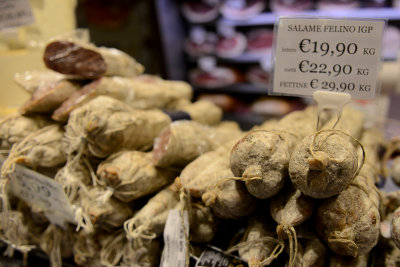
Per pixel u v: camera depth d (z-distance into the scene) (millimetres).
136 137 609
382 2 1372
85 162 602
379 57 489
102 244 616
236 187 496
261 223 517
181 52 1813
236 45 1692
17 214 688
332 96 500
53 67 646
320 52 509
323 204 455
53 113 639
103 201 557
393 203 595
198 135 630
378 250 553
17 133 626
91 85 647
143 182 572
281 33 521
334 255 478
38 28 865
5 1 782
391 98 1060
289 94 537
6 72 817
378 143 830
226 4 1635
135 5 1648
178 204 595
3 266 727
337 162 415
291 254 452
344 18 491
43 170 630
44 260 731
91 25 1684
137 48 1728
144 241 579
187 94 947
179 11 1736
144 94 707
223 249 554
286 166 462
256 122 1424
